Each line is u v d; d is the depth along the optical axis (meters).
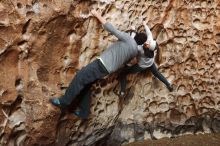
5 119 4.85
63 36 5.10
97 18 5.10
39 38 4.94
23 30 4.81
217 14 6.13
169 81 6.14
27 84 4.95
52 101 5.07
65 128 5.40
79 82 4.91
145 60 5.30
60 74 5.21
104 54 4.90
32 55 4.95
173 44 6.02
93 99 5.53
